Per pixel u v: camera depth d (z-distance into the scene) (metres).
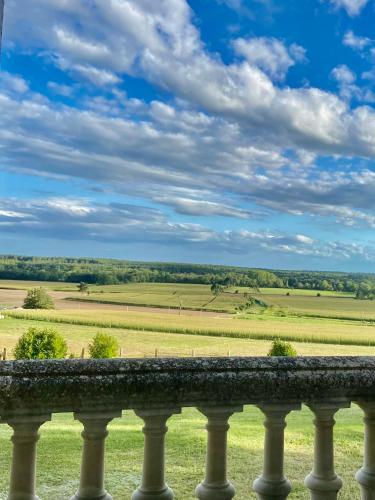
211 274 134.00
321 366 2.05
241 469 4.32
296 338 63.72
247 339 64.69
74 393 1.78
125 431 6.20
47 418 1.78
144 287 127.31
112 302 102.94
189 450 5.09
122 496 3.66
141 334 66.50
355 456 4.71
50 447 5.23
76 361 1.85
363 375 2.06
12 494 1.76
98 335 44.00
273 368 2.00
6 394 1.72
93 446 1.83
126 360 1.90
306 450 4.88
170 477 4.19
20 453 1.77
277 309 97.88
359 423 6.80
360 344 60.41
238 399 1.94
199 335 67.88
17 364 1.79
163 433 1.90
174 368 1.91
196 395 1.90
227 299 110.75
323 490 2.03
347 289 117.06
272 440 2.00
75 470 4.39
